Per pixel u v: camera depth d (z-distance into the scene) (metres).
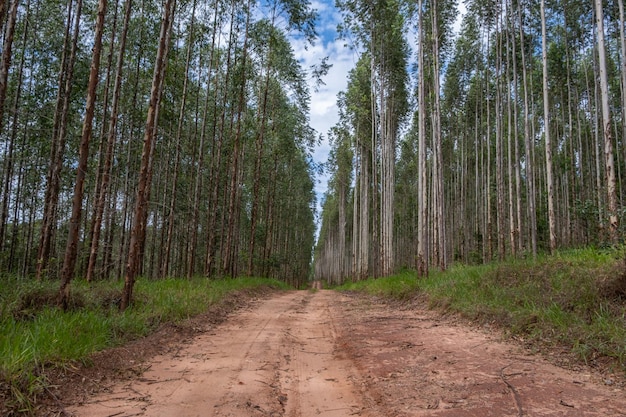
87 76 17.31
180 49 18.67
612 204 10.02
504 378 4.38
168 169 22.44
